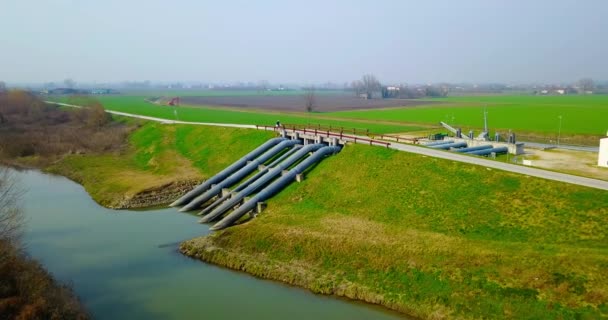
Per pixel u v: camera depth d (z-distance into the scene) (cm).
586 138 9169
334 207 5191
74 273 4175
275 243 4397
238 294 3762
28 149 9800
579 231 3934
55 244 4894
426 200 4850
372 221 4709
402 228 4431
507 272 3434
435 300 3406
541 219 4175
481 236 4144
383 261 3862
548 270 3362
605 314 2967
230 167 6850
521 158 6706
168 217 5809
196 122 11350
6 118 14250
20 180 7869
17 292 3253
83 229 5369
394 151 5875
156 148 9319
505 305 3206
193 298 3709
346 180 5628
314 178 5856
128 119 13450
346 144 6406
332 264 3997
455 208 4612
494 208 4466
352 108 17812
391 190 5175
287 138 7625
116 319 3419
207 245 4591
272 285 3900
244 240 4541
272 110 16850
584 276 3250
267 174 6078
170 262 4394
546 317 3061
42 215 5928
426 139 8056
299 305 3581
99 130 12281
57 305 3216
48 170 8562
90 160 8919
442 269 3616
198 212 6000
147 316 3456
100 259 4478
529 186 4628
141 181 7150
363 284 3712
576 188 4434
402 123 11500
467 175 5041
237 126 9325
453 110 15438
